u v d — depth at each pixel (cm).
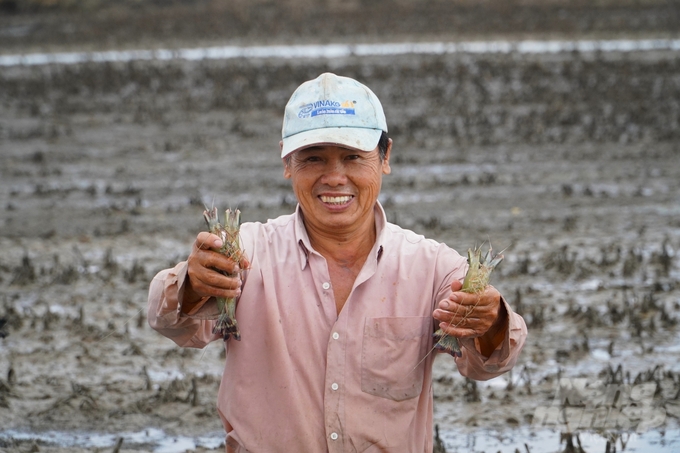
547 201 994
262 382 300
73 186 1094
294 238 307
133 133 1377
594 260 792
